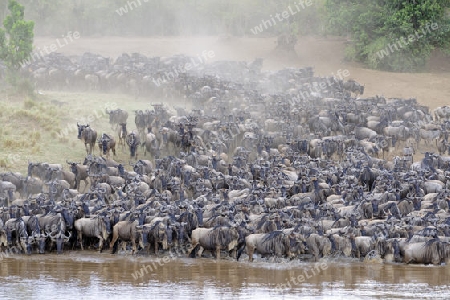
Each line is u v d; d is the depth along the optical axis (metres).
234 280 126.75
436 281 126.94
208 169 181.12
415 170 185.75
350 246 142.50
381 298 115.69
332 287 122.56
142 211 146.62
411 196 164.25
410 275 131.25
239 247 143.00
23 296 115.94
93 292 118.69
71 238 152.00
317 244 141.38
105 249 152.38
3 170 194.88
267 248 139.38
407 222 147.88
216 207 150.50
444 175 186.62
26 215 153.50
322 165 195.75
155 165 198.25
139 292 118.75
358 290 120.75
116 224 147.25
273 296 117.00
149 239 144.75
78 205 155.12
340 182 175.62
